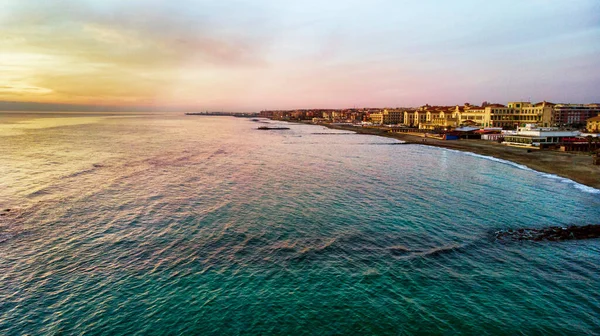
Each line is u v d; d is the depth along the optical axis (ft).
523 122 540.11
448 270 92.99
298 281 87.35
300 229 120.88
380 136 592.19
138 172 212.84
